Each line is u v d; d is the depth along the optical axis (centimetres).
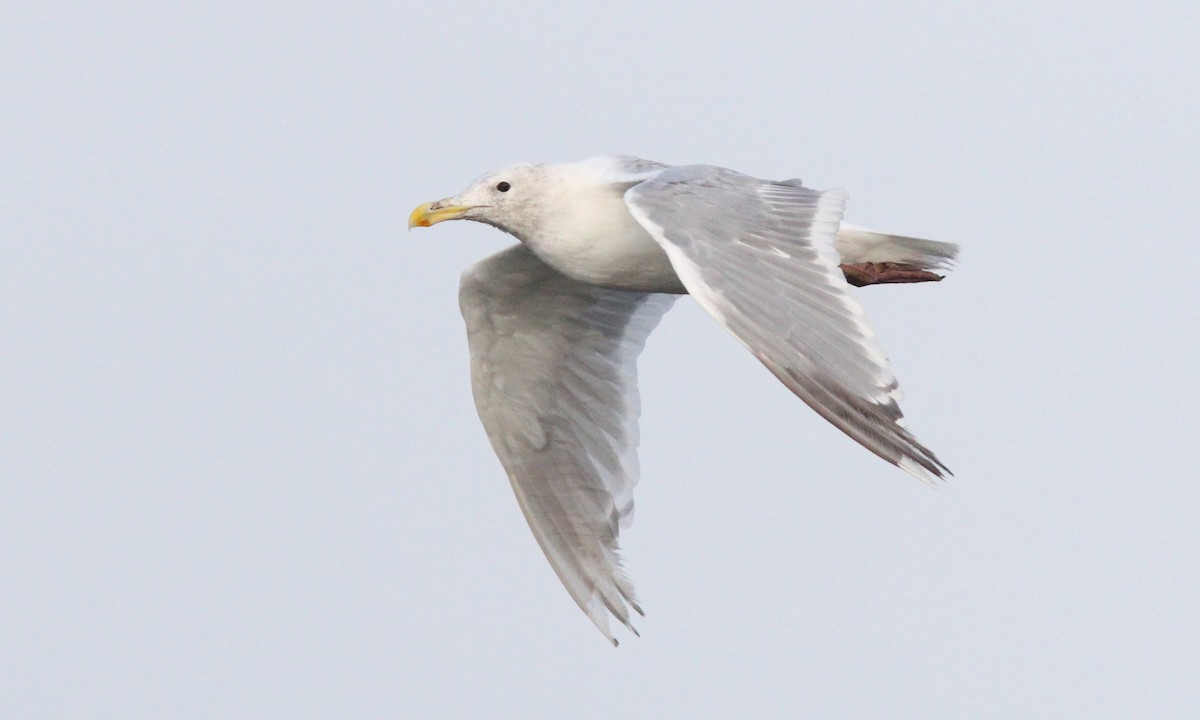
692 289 1049
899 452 998
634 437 1441
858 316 1032
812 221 1084
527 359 1431
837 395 1016
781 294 1051
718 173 1148
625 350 1442
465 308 1404
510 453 1455
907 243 1279
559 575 1438
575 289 1393
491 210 1295
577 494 1446
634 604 1417
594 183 1275
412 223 1312
